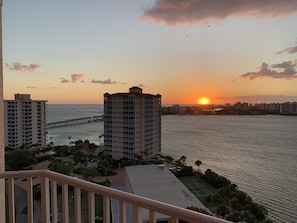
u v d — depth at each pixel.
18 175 2.08
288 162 29.81
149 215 1.32
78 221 1.76
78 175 21.95
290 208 12.44
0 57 2.79
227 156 38.25
